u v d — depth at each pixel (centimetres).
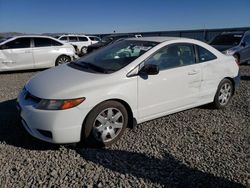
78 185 304
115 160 356
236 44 1198
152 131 446
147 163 350
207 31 2656
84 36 2302
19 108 400
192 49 485
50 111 353
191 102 482
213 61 511
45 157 361
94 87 371
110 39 1859
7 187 299
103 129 382
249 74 975
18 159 355
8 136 421
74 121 359
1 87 778
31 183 306
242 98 641
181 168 339
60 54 1141
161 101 436
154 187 302
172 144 403
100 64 437
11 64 1032
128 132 439
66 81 387
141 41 473
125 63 415
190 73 467
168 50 450
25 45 1063
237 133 445
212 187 302
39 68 1115
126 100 394
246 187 304
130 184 306
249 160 359
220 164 348
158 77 425
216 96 533
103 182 309
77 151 378
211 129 459
